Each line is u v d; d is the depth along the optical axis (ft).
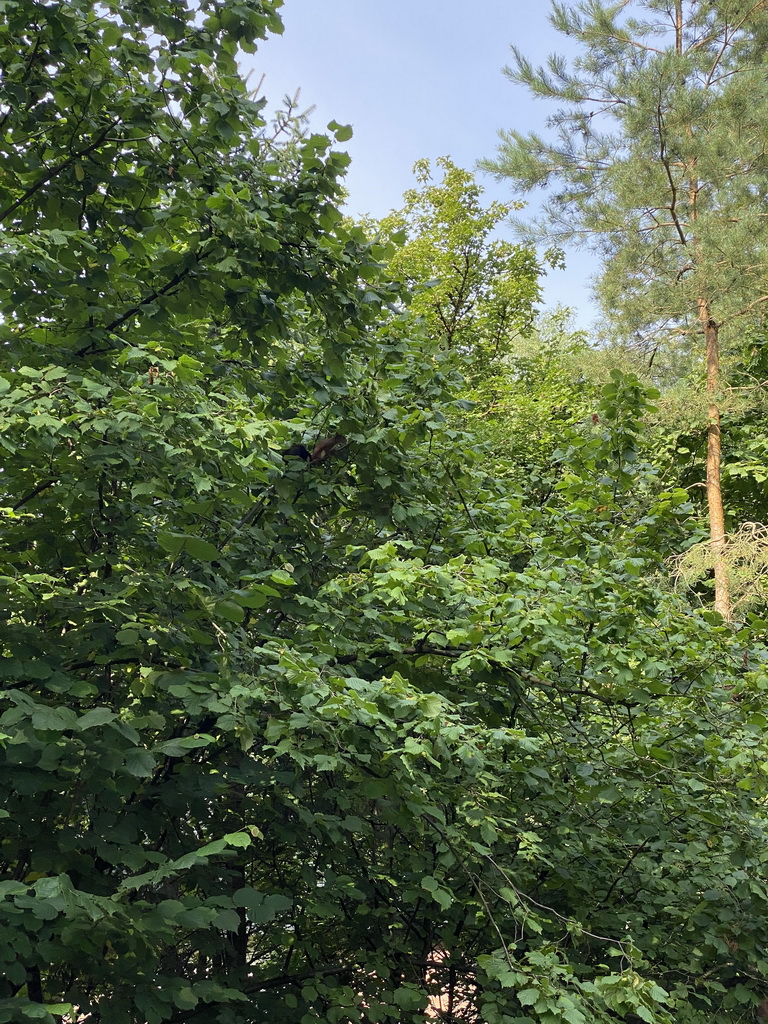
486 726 16.38
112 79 16.30
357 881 16.34
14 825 12.33
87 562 15.57
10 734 10.74
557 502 24.26
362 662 16.11
